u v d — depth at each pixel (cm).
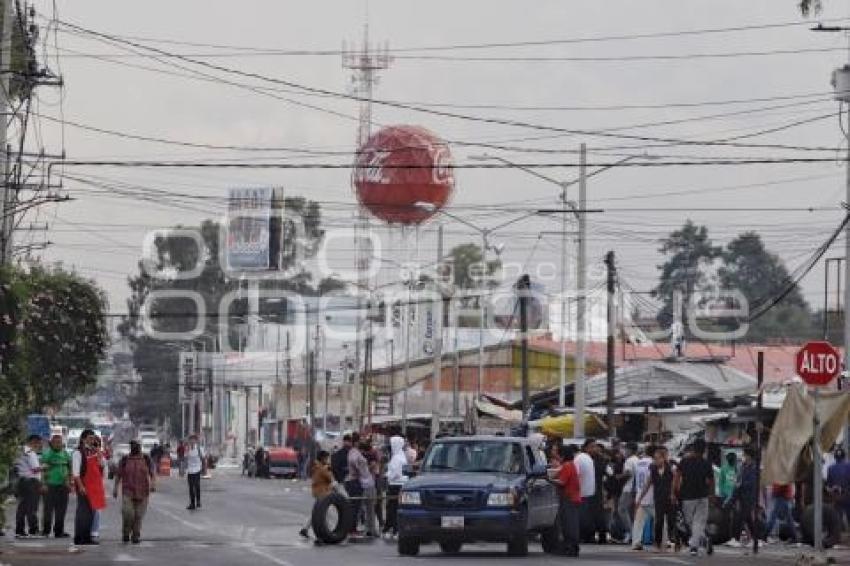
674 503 7356
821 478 6644
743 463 7562
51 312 12100
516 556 6662
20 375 8100
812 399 6862
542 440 8800
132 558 6284
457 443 6900
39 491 7862
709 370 15638
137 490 7331
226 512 10769
